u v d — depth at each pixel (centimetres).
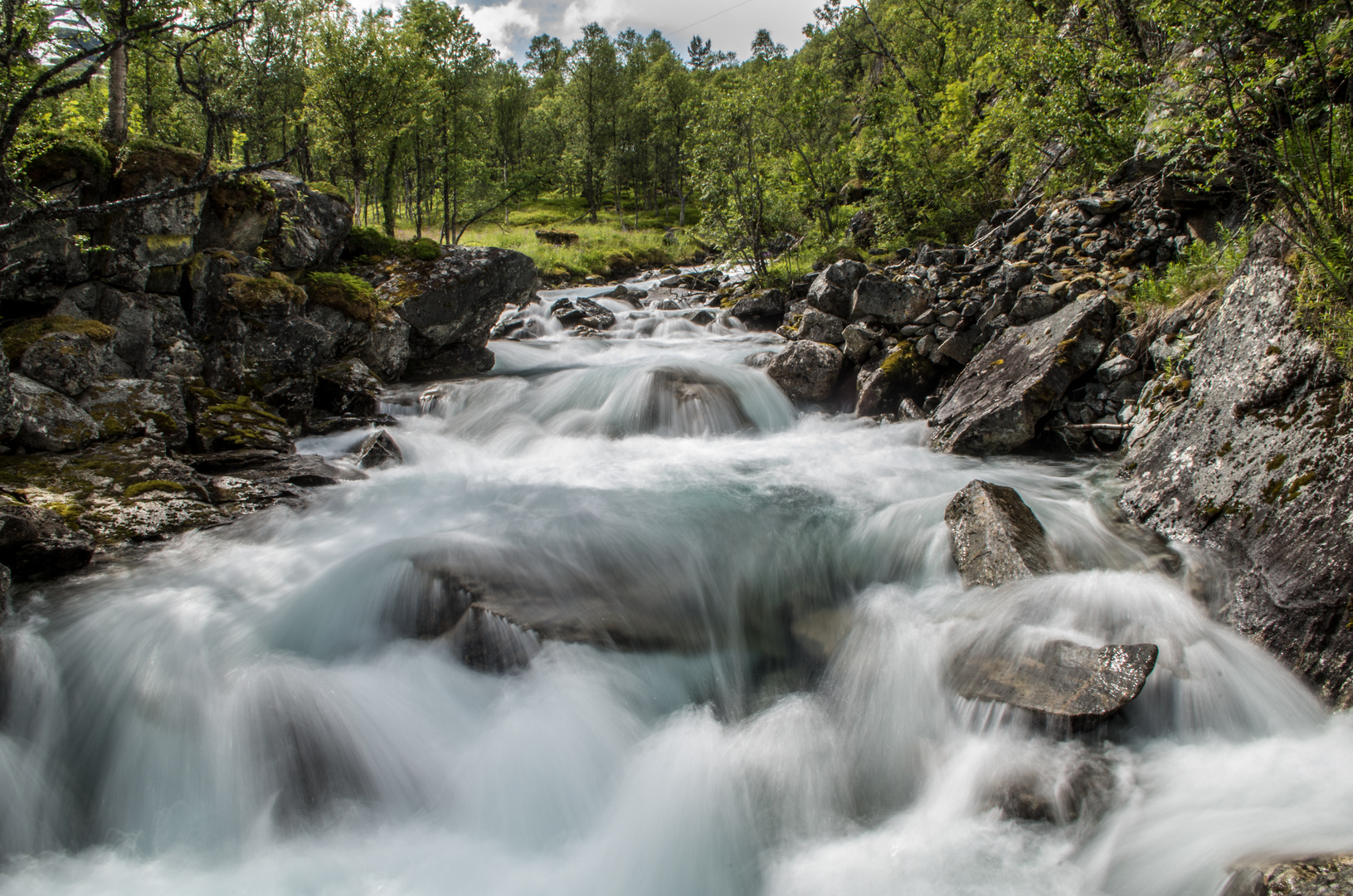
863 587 554
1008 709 382
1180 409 582
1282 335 492
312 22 1914
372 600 484
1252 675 385
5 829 349
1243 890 260
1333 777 328
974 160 1703
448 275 1145
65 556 486
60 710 395
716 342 1426
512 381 1047
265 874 339
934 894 309
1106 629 428
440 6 2620
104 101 961
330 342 922
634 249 3650
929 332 977
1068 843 324
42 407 610
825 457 804
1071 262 974
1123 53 1083
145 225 745
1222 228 737
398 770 386
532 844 362
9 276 630
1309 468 425
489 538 553
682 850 351
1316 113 504
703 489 706
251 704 387
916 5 2828
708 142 1948
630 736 407
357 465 768
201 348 816
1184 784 341
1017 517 524
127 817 371
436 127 2728
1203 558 470
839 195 2230
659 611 493
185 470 629
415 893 328
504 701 423
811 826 359
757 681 466
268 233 939
